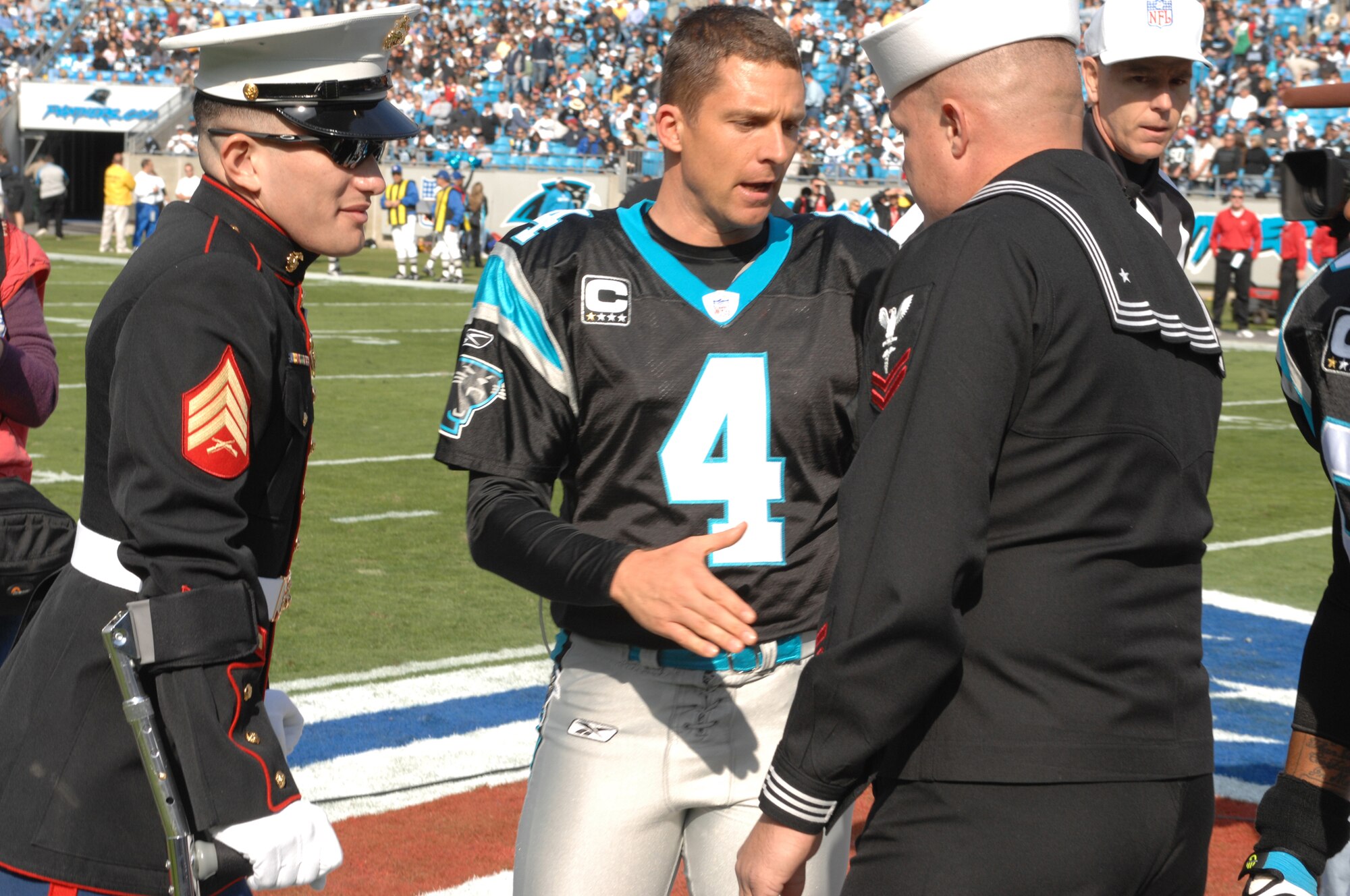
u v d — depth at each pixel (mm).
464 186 27328
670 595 2031
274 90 2201
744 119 2314
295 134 2219
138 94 32656
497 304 2447
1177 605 1938
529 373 2428
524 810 2557
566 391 2447
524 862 2508
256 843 2004
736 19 2344
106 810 2125
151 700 2041
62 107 32688
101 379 2166
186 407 2043
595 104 32656
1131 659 1865
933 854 1863
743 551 2453
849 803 1919
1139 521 1882
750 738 2463
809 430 2475
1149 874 1896
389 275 25312
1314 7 29859
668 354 2438
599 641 2471
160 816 2049
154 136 31828
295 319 2281
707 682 2436
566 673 2521
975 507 1796
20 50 34594
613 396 2439
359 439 10539
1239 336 19812
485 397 2426
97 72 33188
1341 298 2033
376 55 2305
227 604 2049
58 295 19047
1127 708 1854
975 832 1844
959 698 1875
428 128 31156
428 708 5121
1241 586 7324
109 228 26906
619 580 2098
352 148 2264
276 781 2053
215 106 2234
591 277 2443
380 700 5172
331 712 5027
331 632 5961
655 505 2461
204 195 2264
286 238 2289
